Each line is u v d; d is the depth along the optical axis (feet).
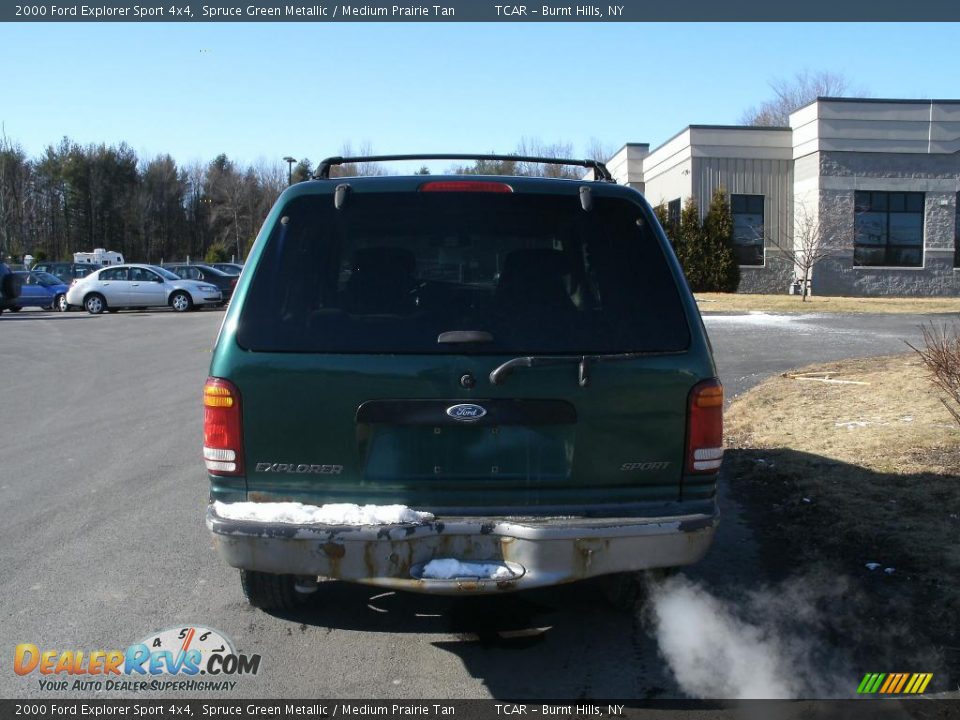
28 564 16.24
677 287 11.93
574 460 11.41
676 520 11.16
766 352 44.01
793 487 20.49
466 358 11.28
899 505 18.43
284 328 11.41
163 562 16.37
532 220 12.34
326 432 11.26
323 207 12.03
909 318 62.08
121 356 48.14
